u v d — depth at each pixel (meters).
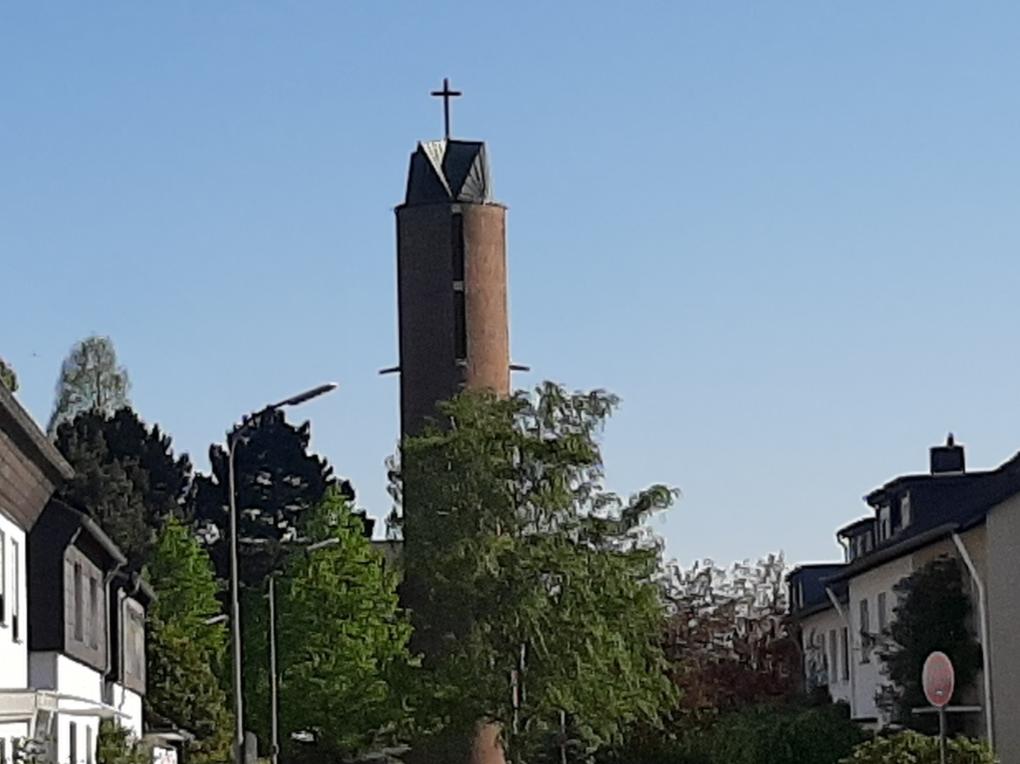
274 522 99.81
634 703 53.69
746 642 63.56
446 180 68.31
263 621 74.19
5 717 27.02
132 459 89.88
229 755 60.44
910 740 30.03
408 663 54.25
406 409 68.00
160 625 65.00
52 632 34.94
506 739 53.97
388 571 57.69
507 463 54.91
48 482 32.47
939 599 40.62
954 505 45.47
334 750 72.25
